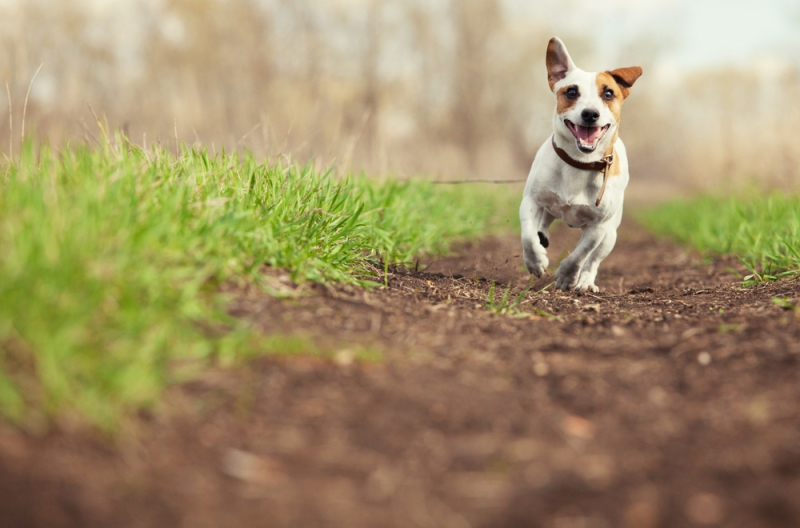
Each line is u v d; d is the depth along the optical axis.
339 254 2.24
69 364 1.70
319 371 1.86
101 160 2.14
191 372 1.83
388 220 2.65
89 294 1.82
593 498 1.46
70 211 1.89
